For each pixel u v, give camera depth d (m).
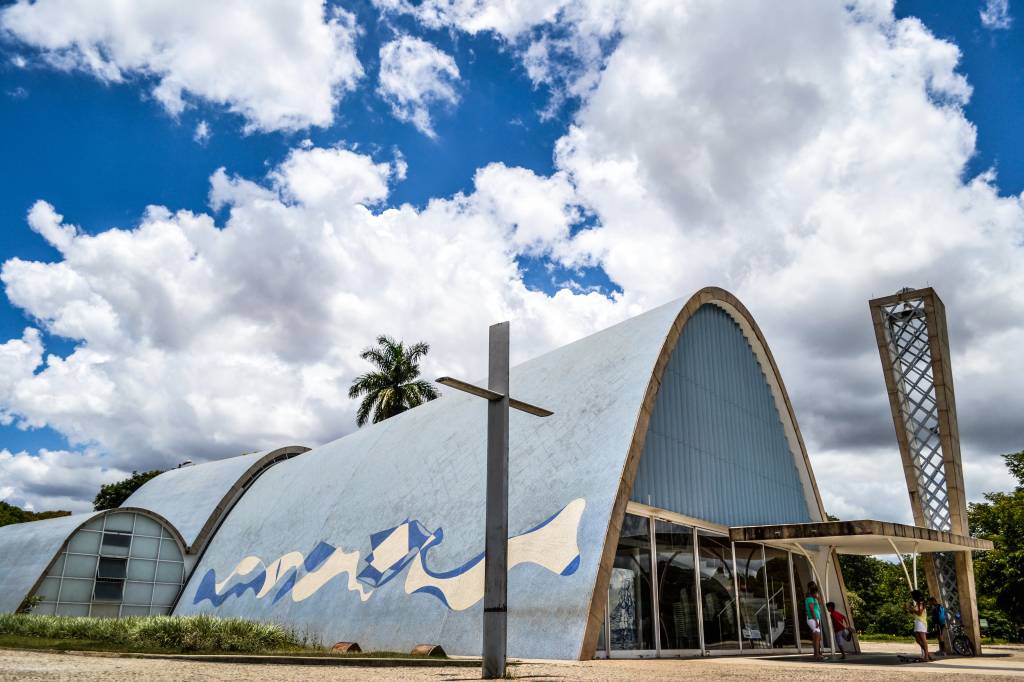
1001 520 37.28
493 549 11.52
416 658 15.49
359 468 27.34
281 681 10.20
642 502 19.09
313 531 26.08
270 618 24.00
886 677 13.16
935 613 24.23
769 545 24.47
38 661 13.02
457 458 22.80
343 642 20.11
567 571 16.47
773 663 17.56
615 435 18.45
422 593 19.41
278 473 34.47
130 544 31.28
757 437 26.83
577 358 23.28
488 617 11.31
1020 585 35.66
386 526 22.70
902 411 26.77
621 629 17.22
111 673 10.75
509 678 11.11
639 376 19.69
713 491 22.81
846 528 18.59
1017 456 46.62
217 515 34.00
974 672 15.01
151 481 42.69
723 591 21.58
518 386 24.31
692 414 22.97
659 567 19.20
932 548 22.56
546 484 18.78
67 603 29.28
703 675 12.56
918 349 26.92
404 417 29.86
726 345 26.48
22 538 32.50
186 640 17.05
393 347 58.56
